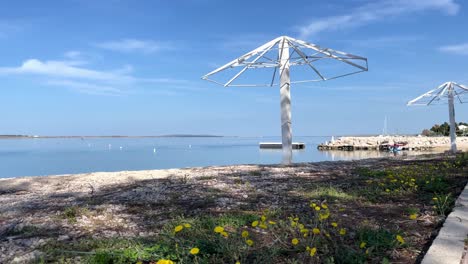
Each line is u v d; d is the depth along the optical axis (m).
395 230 3.80
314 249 2.88
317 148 52.59
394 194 5.95
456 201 5.05
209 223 4.12
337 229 3.89
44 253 3.28
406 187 6.44
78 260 3.14
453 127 18.48
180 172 10.06
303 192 6.34
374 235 3.57
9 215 5.07
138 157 29.92
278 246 3.41
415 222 4.23
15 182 8.73
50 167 21.52
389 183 6.93
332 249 3.32
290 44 10.97
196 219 4.32
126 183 8.17
